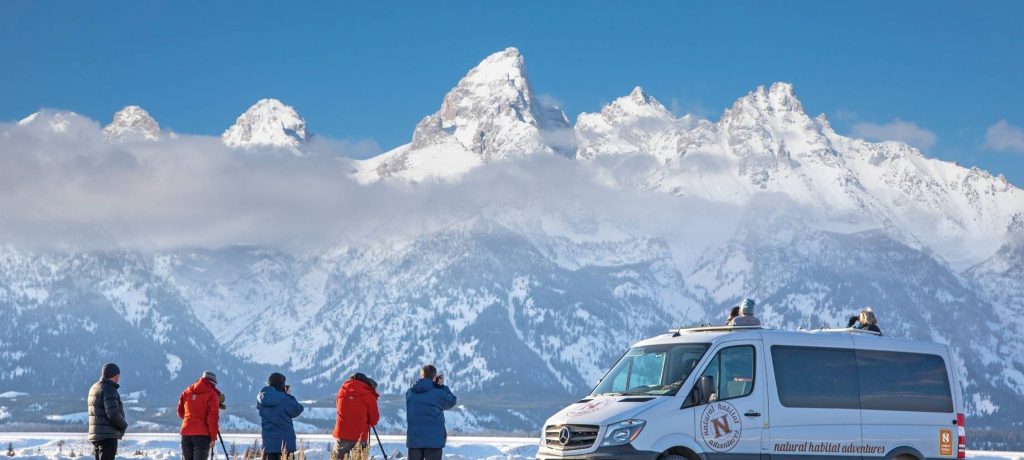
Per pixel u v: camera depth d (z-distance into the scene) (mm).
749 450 24875
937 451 26828
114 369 26969
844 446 25812
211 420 28750
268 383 29516
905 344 27188
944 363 27547
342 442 28875
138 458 43938
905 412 26656
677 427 24234
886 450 26266
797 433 25359
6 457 41188
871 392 26406
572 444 24453
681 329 26594
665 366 25500
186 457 28891
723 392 24891
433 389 28078
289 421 29250
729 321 28594
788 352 25812
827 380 26016
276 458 28938
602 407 24625
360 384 29203
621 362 26500
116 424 26672
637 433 23922
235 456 39344
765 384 25297
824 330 27094
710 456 24422
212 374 29281
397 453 38938
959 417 27266
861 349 26609
